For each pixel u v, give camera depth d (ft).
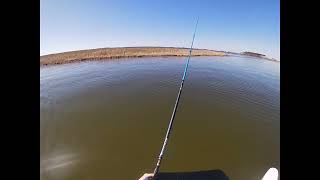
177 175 15.17
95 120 29.68
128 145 23.54
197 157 21.45
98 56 104.63
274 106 35.37
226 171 19.53
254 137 25.49
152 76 54.95
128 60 91.25
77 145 23.39
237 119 30.30
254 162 20.89
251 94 41.47
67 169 19.58
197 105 35.35
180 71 61.93
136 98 38.60
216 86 46.24
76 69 67.36
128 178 18.58
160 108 34.17
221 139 24.91
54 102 36.27
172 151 22.38
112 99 38.06
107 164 20.34
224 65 79.56
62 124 28.32
